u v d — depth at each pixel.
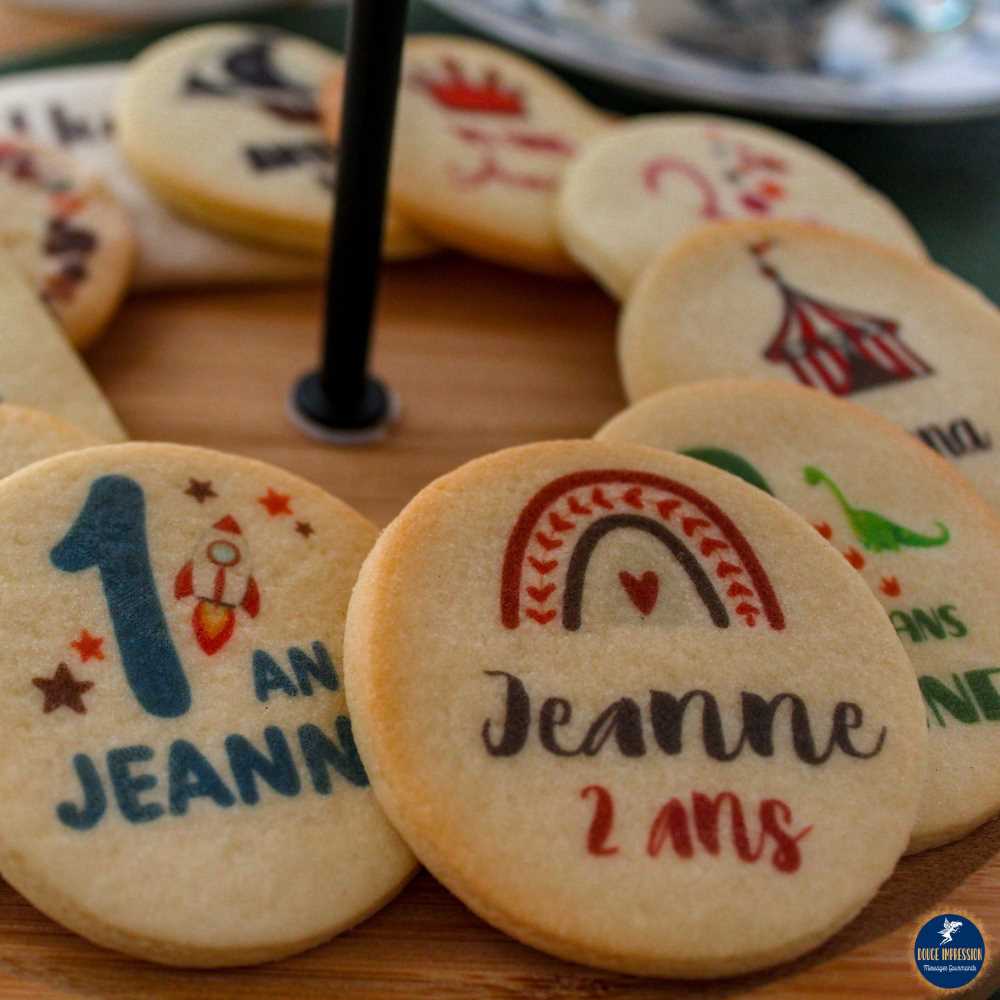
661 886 0.22
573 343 0.33
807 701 0.24
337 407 0.30
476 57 0.37
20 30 0.40
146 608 0.24
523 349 0.33
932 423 0.29
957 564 0.26
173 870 0.22
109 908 0.22
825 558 0.25
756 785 0.23
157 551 0.24
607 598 0.24
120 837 0.22
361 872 0.23
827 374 0.30
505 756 0.23
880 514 0.27
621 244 0.32
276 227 0.33
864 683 0.24
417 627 0.23
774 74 0.38
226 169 0.33
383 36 0.26
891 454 0.27
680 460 0.26
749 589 0.24
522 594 0.24
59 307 0.30
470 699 0.23
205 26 0.41
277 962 0.23
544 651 0.23
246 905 0.22
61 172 0.33
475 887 0.22
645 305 0.30
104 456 0.25
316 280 0.34
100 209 0.32
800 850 0.23
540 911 0.22
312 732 0.23
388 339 0.33
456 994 0.23
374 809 0.23
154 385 0.31
